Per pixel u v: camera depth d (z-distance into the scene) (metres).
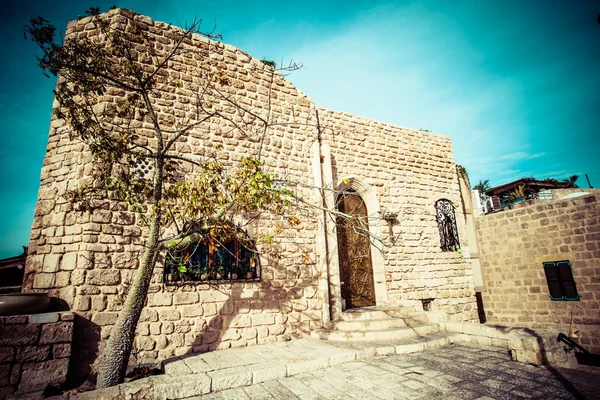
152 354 5.27
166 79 6.57
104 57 5.07
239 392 3.96
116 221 5.51
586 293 8.64
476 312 9.75
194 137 6.62
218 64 7.27
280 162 7.61
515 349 5.07
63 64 4.50
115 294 5.25
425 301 9.18
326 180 7.97
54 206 5.55
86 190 4.92
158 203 4.38
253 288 6.45
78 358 4.77
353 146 9.05
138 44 6.45
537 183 17.62
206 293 5.93
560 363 4.91
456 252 9.95
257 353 5.38
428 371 4.58
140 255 5.59
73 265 5.16
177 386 3.80
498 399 3.58
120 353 4.15
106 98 5.93
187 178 6.30
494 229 10.98
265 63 7.91
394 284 8.66
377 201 9.01
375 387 4.02
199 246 6.18
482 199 14.59
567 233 9.15
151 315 5.41
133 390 3.61
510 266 10.39
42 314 4.50
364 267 8.68
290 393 3.89
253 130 7.36
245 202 4.45
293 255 7.14
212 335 5.79
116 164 5.74
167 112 6.45
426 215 9.86
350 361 5.18
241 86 7.45
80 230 5.30
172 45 6.81
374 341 6.10
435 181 10.41
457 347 5.99
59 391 4.25
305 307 7.01
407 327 6.68
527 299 9.88
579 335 8.65
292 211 7.31
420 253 9.34
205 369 4.42
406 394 3.77
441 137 10.98
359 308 7.94
